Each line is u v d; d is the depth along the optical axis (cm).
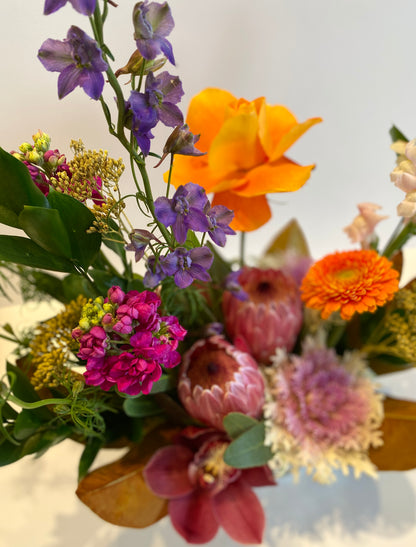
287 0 59
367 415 33
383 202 73
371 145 70
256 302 32
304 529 35
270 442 30
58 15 53
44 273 33
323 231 75
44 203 24
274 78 64
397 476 38
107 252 47
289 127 34
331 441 33
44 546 35
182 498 32
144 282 23
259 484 33
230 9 59
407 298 31
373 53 63
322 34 62
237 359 30
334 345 37
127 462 32
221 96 32
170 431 34
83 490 29
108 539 35
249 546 35
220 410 29
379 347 34
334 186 73
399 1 60
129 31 53
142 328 22
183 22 59
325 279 29
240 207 32
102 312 22
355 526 35
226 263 33
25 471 39
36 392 28
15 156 24
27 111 58
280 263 39
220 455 32
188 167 32
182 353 32
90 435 30
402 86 66
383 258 29
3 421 29
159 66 20
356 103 67
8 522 36
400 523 35
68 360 29
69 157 29
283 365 33
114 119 55
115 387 26
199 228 22
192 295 31
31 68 56
